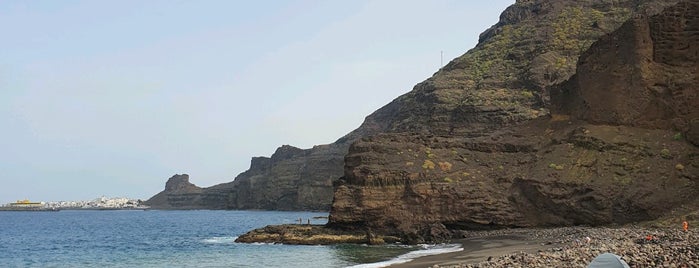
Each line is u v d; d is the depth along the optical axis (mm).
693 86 68750
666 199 61031
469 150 78062
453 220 68438
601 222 63125
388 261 47031
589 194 64875
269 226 78000
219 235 109375
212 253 63938
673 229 49094
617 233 50312
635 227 57406
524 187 70438
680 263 27141
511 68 144250
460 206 68625
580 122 76312
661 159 65625
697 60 70250
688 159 64875
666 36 71688
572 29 146750
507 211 68812
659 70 71125
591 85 75062
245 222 166750
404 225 68188
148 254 69125
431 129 126812
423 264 42094
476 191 69812
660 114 69625
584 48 138000
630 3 150250
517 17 168625
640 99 70438
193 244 83250
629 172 65625
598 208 63719
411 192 69125
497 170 74375
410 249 58375
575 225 65750
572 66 133125
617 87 72250
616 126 71562
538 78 132250
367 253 56031
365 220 69375
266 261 52562
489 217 68500
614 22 143875
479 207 68625
